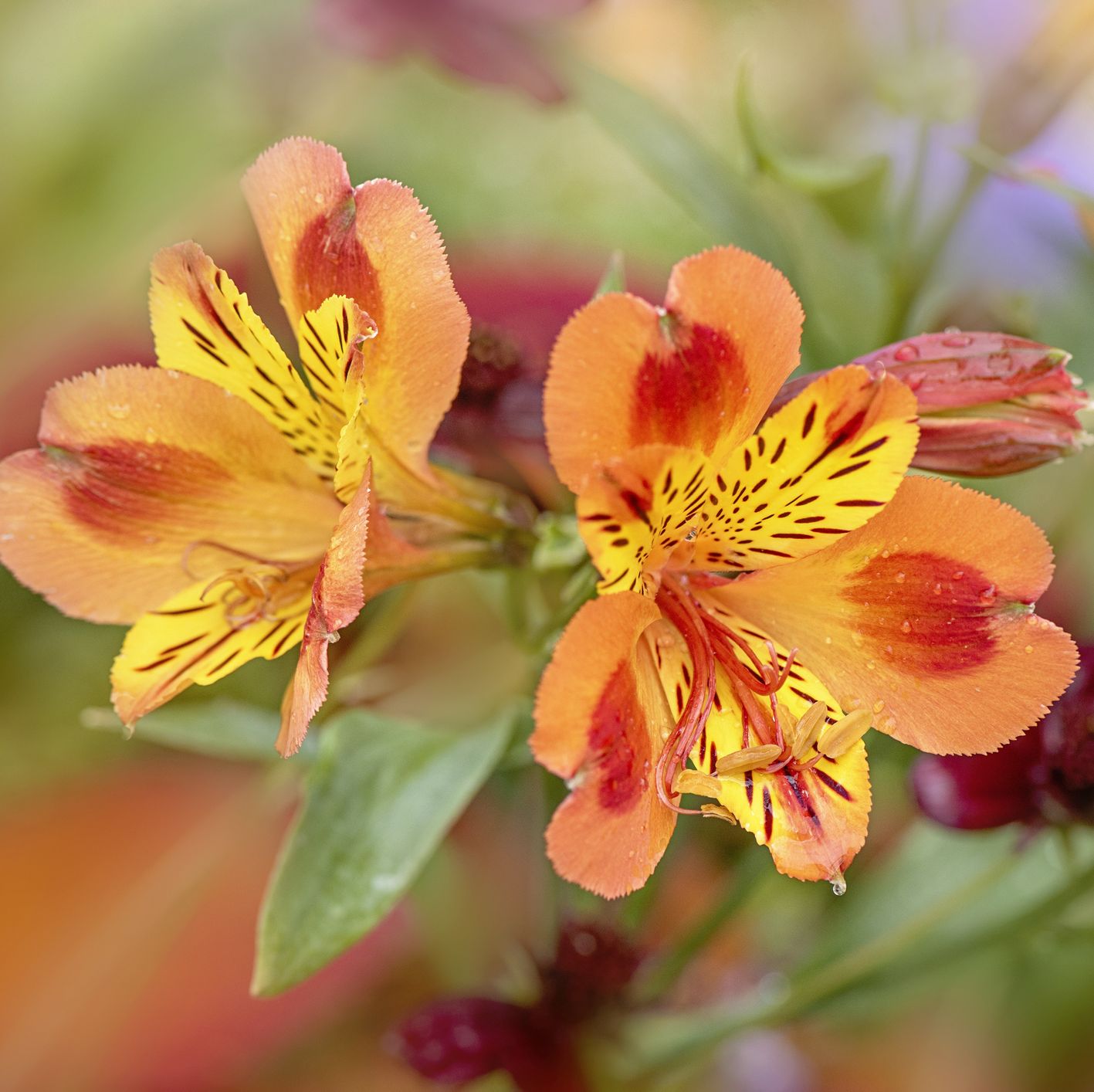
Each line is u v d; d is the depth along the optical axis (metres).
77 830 0.66
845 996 0.58
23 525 0.54
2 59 0.67
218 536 0.55
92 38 0.67
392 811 0.55
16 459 0.54
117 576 0.55
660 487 0.52
